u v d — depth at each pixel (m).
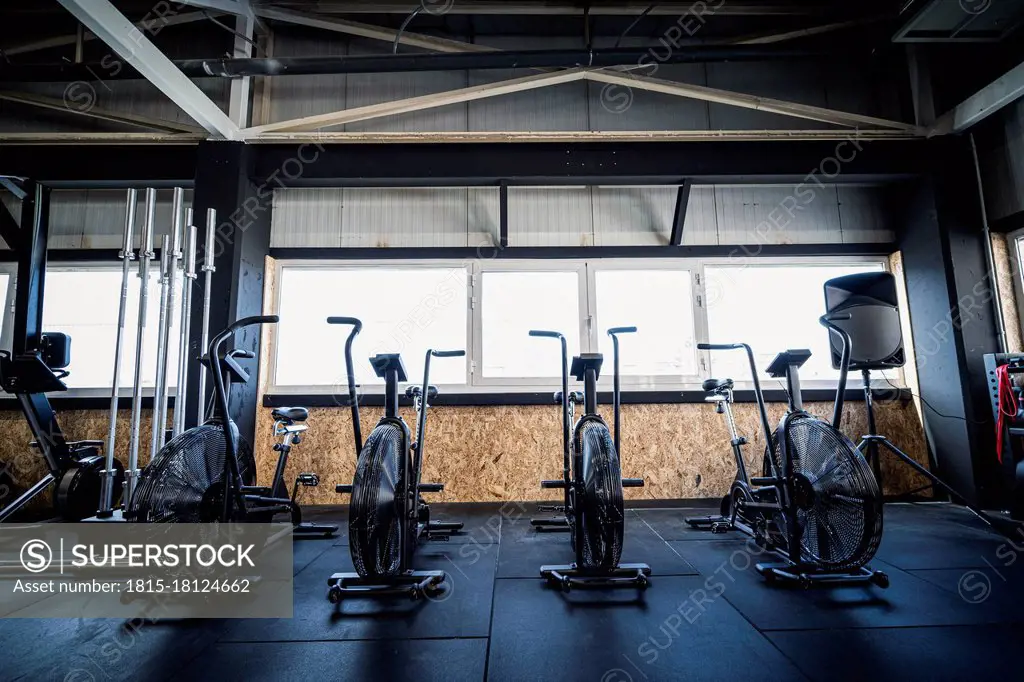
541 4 3.75
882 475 3.85
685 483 3.82
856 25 3.82
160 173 3.69
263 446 3.79
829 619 1.75
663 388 3.98
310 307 4.06
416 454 2.38
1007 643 1.56
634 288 4.10
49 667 1.48
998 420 3.28
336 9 3.71
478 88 3.62
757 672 1.41
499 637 1.64
